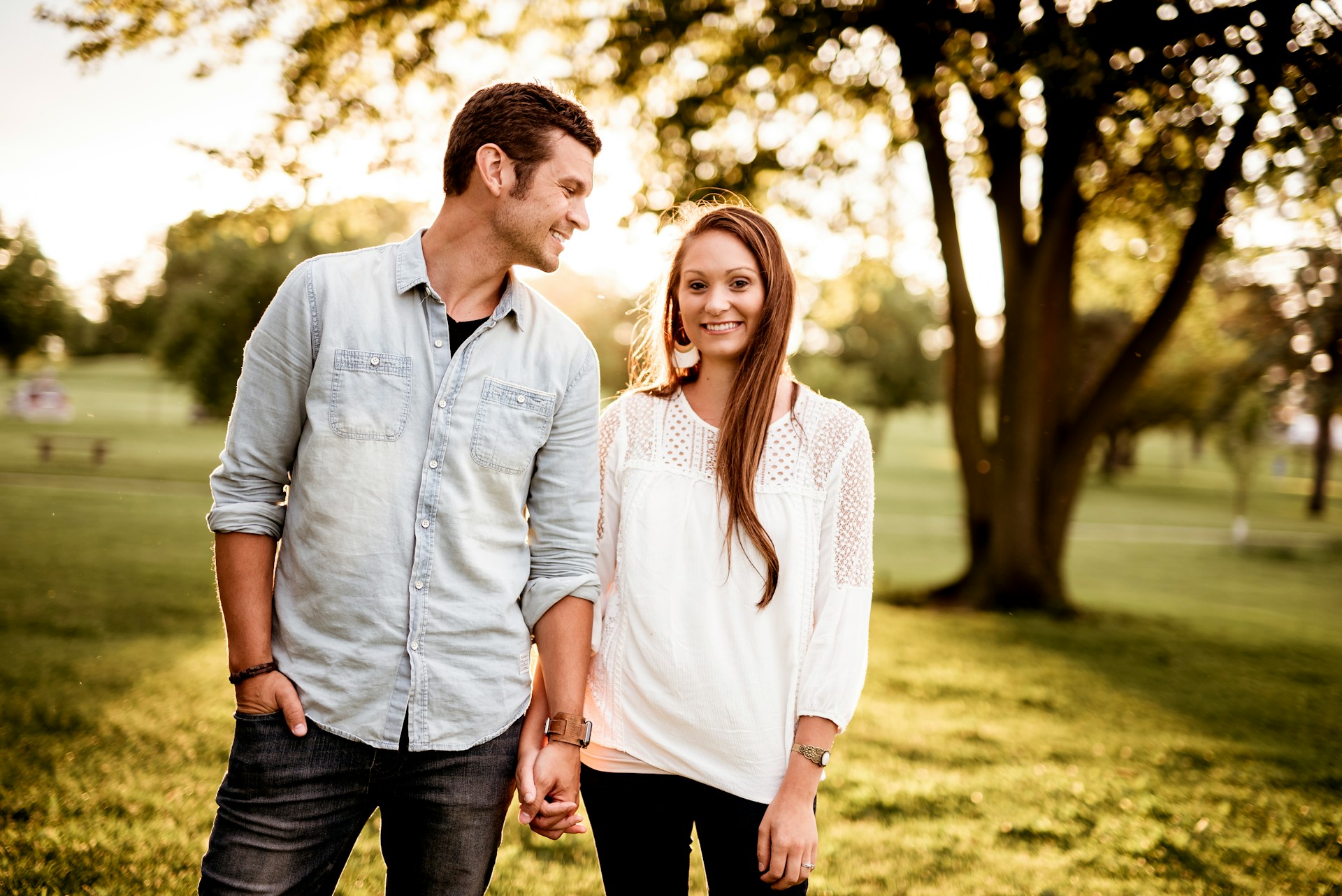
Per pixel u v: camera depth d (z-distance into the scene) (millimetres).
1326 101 7281
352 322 1707
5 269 30250
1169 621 11227
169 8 7480
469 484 1740
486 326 1774
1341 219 9672
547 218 1747
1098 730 5973
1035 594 11016
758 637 1856
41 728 4699
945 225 10812
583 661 1852
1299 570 18078
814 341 41469
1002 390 11023
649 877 1913
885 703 6395
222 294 25734
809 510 1891
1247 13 7258
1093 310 34625
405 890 1824
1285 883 3660
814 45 8461
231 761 1715
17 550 11148
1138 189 10422
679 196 9359
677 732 1853
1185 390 35406
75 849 3275
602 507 2000
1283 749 5730
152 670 6082
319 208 8750
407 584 1705
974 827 4113
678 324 2043
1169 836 4078
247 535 1692
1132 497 37219
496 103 1726
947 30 7984
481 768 1766
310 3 8117
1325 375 20000
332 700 1680
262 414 1706
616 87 9500
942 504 30312
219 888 1673
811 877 3480
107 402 53062
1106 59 7648
